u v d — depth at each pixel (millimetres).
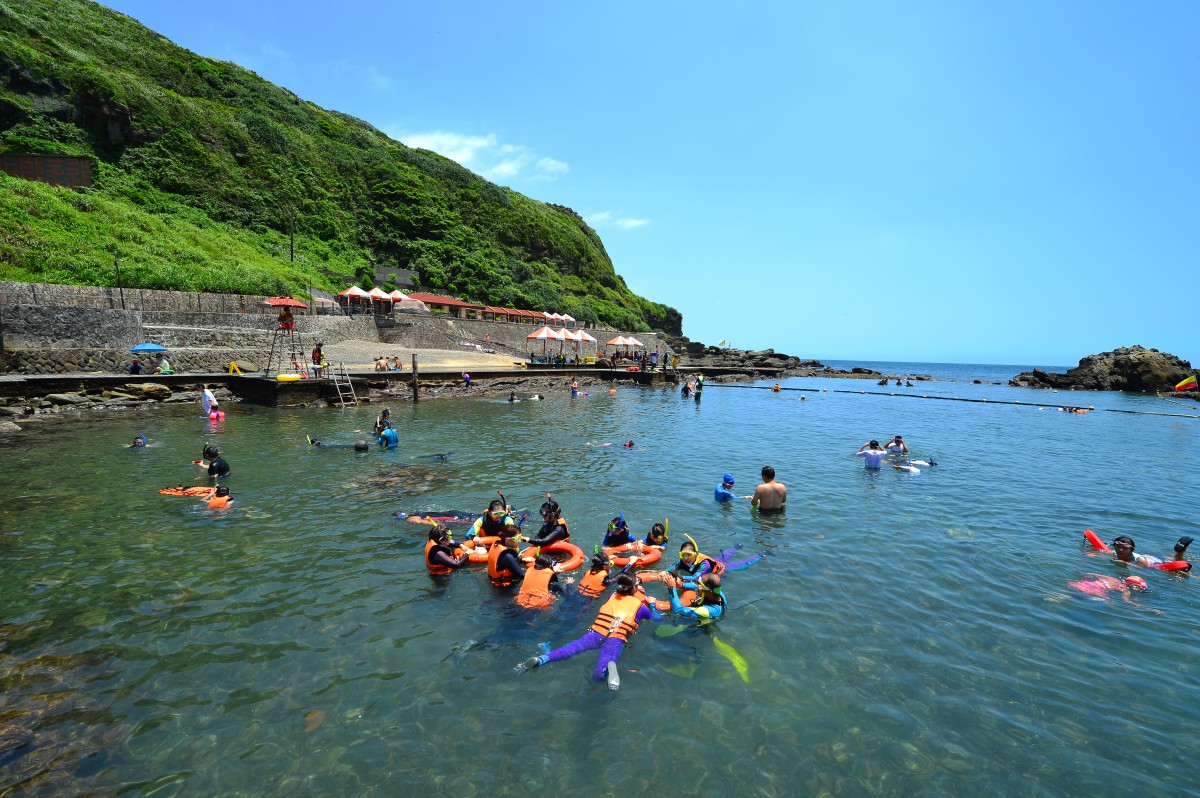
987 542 9125
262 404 23906
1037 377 58250
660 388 41594
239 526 9203
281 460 13922
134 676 5176
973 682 5316
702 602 6496
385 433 15555
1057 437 21922
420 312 49531
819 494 11977
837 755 4340
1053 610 6781
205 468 12648
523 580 6934
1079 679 5391
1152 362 52031
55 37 56531
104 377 22312
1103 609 6816
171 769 4078
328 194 67250
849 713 4844
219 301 33625
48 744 4281
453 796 3887
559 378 39531
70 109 48281
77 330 25000
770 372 63438
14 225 30312
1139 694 5168
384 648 5707
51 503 10234
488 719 4680
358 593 6910
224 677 5184
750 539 9102
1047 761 4312
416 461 14109
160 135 53406
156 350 25406
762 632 6152
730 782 4055
